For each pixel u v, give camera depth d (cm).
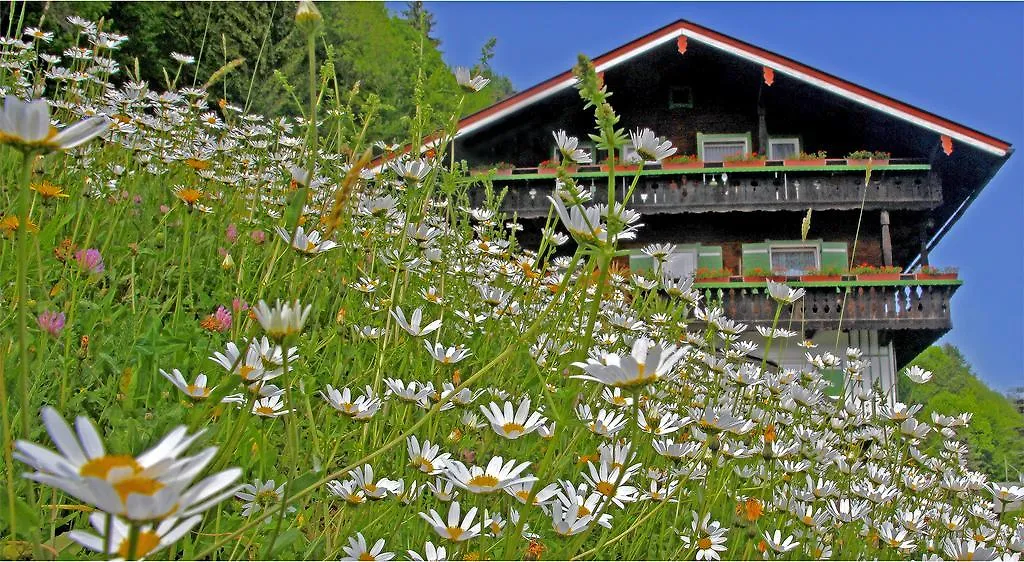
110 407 162
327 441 175
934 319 1283
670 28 1378
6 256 225
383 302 259
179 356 199
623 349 288
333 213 103
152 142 396
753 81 1478
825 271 1327
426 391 174
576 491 173
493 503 168
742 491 261
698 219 1446
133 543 60
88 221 291
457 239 302
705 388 344
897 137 1441
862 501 277
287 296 284
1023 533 243
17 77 397
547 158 1466
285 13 1217
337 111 336
